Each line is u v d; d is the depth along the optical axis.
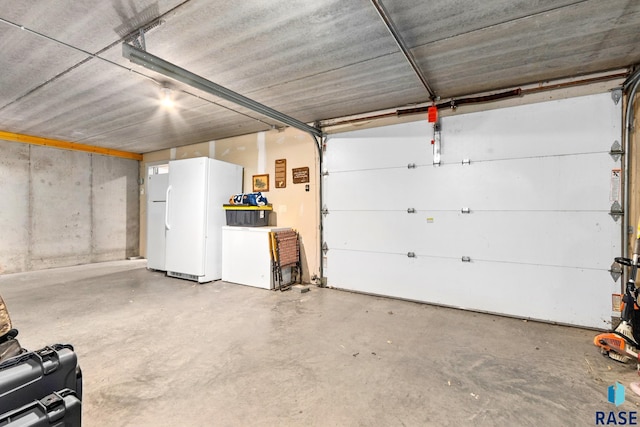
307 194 4.57
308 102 3.70
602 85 2.82
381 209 3.93
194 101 3.67
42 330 2.70
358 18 2.06
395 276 3.82
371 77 2.98
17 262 5.28
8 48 2.42
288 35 2.27
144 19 2.06
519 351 2.35
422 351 2.35
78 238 6.07
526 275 3.10
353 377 1.97
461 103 3.41
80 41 2.33
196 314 3.16
